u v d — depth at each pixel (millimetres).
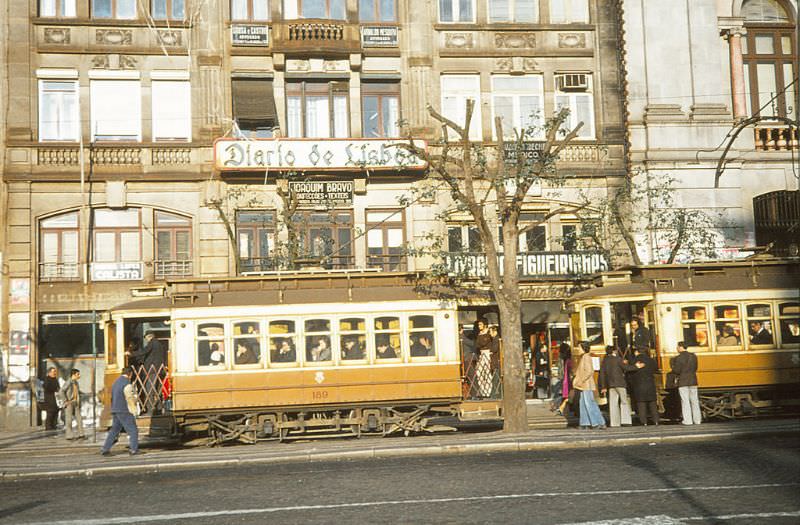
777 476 13375
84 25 31609
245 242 31859
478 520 10828
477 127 33281
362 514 11477
